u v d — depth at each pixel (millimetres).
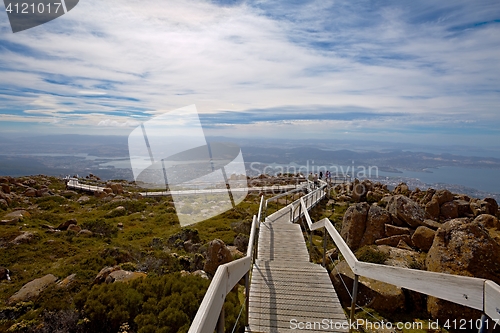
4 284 8086
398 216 9828
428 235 8445
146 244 11742
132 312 5668
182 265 9180
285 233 10289
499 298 2158
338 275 6734
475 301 2414
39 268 9281
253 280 6188
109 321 5488
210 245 8852
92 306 5605
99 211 18750
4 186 21984
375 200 17438
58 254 10562
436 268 6426
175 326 5215
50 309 6105
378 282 6199
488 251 5996
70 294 6949
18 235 12023
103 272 7965
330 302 5285
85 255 9852
